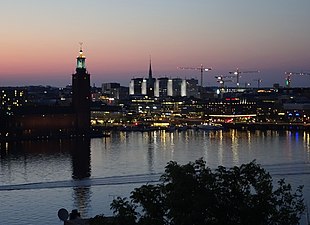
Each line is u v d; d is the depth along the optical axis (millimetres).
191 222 66688
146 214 72438
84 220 116875
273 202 73375
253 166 74250
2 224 149250
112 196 182375
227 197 70562
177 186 69375
